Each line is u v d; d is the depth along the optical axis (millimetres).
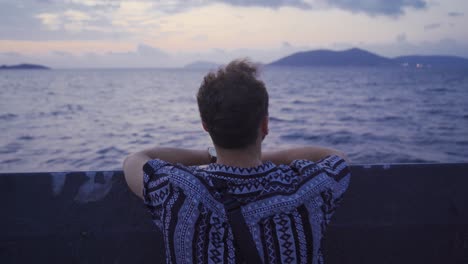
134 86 82375
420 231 2164
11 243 2008
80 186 2039
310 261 1272
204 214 1251
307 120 25375
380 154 14906
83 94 56031
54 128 22062
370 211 2141
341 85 79875
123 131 20922
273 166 1346
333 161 1481
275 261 1225
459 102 40031
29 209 2016
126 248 2047
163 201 1299
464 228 2180
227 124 1231
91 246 2037
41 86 80562
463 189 2191
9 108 34406
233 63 1332
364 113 29656
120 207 2043
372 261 2150
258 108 1250
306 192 1308
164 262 2062
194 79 131750
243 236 1217
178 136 19141
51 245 2021
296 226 1260
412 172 2178
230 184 1281
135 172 1467
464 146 16344
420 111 31156
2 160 13711
